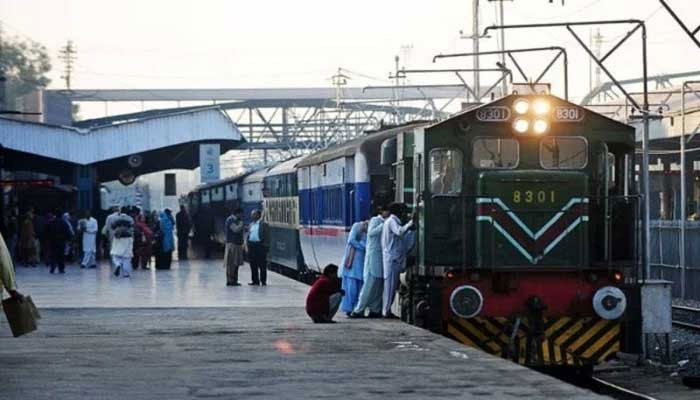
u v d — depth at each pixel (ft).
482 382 72.59
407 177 107.24
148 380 73.82
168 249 223.51
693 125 205.87
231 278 174.70
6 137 255.91
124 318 119.03
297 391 69.26
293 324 110.52
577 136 96.53
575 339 95.71
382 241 111.65
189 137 267.80
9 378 74.74
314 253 178.09
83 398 66.69
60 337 100.12
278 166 240.32
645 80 153.17
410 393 68.39
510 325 94.84
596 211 96.89
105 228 256.52
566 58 171.22
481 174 95.66
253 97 506.89
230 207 306.96
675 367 104.17
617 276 95.81
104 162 282.77
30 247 237.04
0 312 117.91
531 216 95.30
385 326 105.50
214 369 79.05
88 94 524.52
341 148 156.04
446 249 96.78
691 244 182.70
